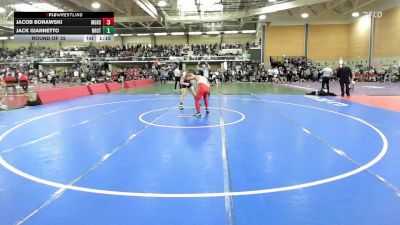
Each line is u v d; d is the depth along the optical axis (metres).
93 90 21.19
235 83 34.59
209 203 4.11
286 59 39.03
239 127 9.13
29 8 33.81
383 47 32.81
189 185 4.73
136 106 14.19
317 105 14.12
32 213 3.86
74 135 8.24
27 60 45.69
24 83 23.67
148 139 7.71
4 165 5.76
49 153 6.55
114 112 12.34
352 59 39.12
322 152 6.50
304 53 40.72
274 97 17.86
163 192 4.48
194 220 3.67
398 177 5.04
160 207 4.01
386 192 4.45
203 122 9.97
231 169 5.45
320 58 40.62
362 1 34.94
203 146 7.01
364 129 8.83
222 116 11.12
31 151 6.71
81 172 5.34
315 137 7.86
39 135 8.29
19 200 4.24
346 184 4.75
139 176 5.13
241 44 46.34
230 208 3.97
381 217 3.73
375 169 5.43
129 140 7.63
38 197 4.33
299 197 4.29
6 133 8.57
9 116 11.55
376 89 22.86
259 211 3.88
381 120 10.24
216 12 36.56
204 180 4.93
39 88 28.25
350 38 39.66
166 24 42.31
